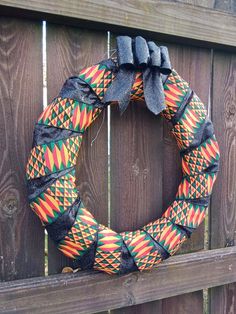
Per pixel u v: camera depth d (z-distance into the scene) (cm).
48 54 99
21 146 97
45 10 91
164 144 117
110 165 109
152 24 105
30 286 96
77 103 94
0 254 96
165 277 113
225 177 129
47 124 93
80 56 103
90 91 96
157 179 116
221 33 117
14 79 96
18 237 98
